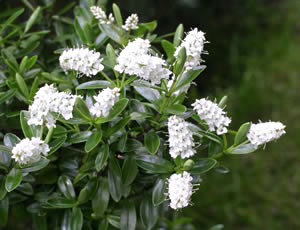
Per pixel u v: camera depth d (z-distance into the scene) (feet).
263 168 3.38
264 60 4.45
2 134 1.56
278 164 3.43
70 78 1.53
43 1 1.85
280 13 5.19
